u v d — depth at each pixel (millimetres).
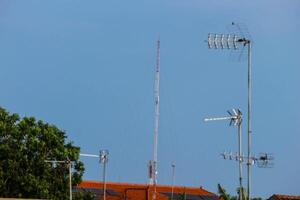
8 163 155875
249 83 89000
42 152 161000
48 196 157000
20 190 156250
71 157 163125
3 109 162875
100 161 133375
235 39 91312
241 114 89875
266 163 88562
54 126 166125
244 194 92438
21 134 161250
